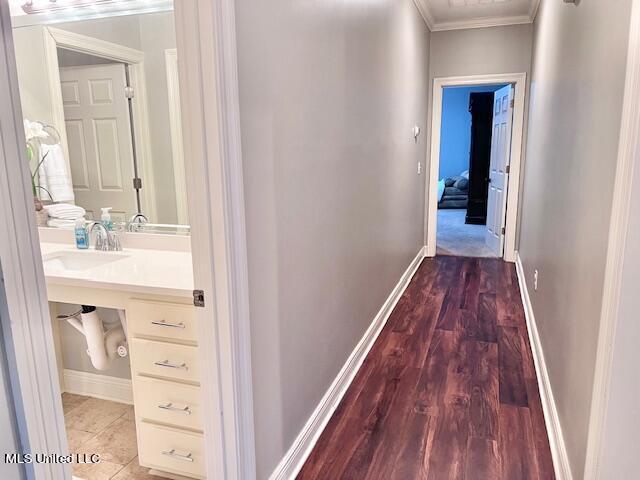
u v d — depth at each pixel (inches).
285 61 65.4
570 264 79.4
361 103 104.3
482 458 79.8
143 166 96.1
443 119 400.5
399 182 154.4
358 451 81.9
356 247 107.7
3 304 29.0
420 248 216.2
